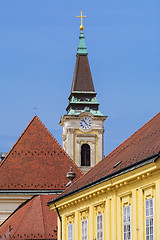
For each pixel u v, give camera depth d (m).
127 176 51.91
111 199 56.44
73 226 66.12
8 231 90.06
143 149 54.22
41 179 107.69
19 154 111.00
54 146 112.81
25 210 93.25
